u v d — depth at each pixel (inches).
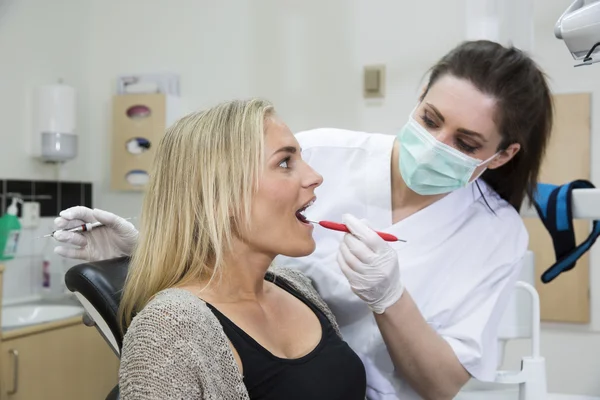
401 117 118.3
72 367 103.7
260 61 127.6
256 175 41.6
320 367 42.6
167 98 127.9
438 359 50.3
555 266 60.3
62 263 121.7
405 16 117.8
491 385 65.6
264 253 43.4
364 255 46.6
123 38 137.2
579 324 109.8
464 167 52.9
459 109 50.6
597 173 108.3
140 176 129.1
